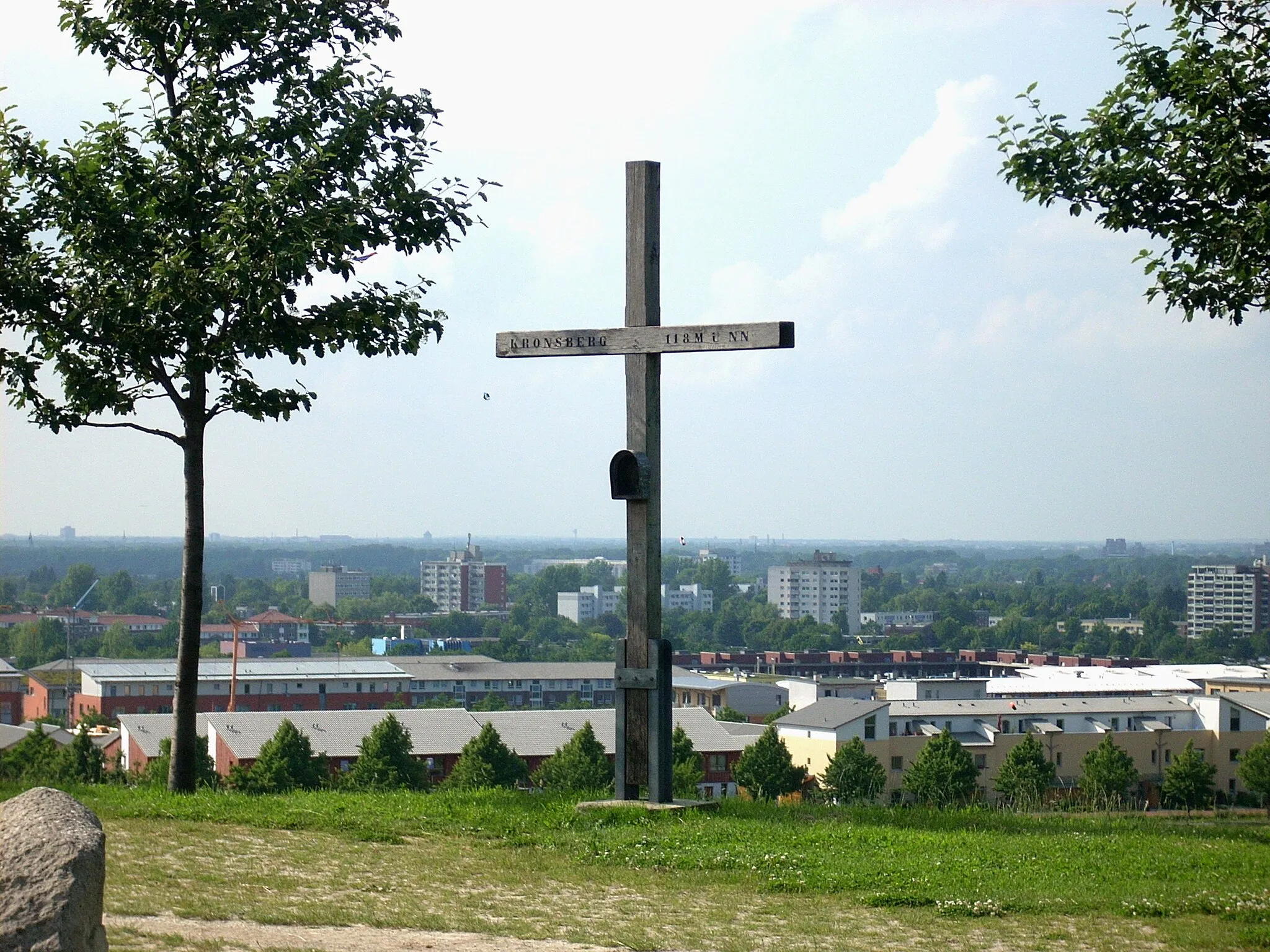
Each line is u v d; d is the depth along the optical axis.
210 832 15.21
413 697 129.38
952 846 14.73
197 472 18.45
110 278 17.42
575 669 139.75
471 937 10.78
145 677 103.75
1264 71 16.70
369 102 18.02
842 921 11.55
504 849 14.48
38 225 17.36
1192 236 17.36
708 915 11.68
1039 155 17.75
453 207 18.25
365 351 17.92
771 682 132.25
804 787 55.44
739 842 14.65
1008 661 196.00
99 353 17.83
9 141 17.02
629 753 16.72
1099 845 15.03
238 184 17.02
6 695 116.50
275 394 17.89
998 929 11.34
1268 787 54.38
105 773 51.66
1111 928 11.38
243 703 107.38
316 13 17.88
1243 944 10.84
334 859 13.83
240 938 10.41
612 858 13.96
